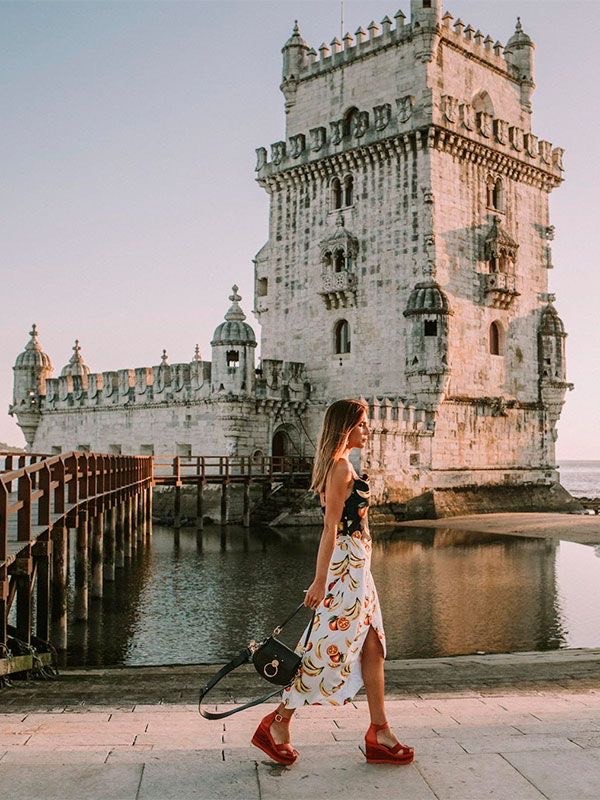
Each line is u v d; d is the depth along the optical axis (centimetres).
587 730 776
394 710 927
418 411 5206
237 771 677
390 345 5419
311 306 5916
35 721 883
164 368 5950
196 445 5712
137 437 6212
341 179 5753
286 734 708
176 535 4750
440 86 5441
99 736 789
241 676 1290
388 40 5541
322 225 5866
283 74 6209
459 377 5425
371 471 4916
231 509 5378
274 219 6200
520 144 5894
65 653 2156
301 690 709
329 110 5934
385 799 621
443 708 931
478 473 5572
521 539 4359
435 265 5247
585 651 1762
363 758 707
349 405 764
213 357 5488
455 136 5366
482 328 5619
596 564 3559
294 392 5797
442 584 3094
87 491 2580
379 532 4612
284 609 2695
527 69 6175
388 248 5453
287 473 5356
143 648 2202
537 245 6122
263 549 4119
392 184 5447
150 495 4703
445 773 666
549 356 6094
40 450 7281
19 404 7256
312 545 4259
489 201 5728
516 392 5888
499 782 645
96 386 6631
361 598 725
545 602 2770
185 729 830
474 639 2267
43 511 1914
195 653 2150
